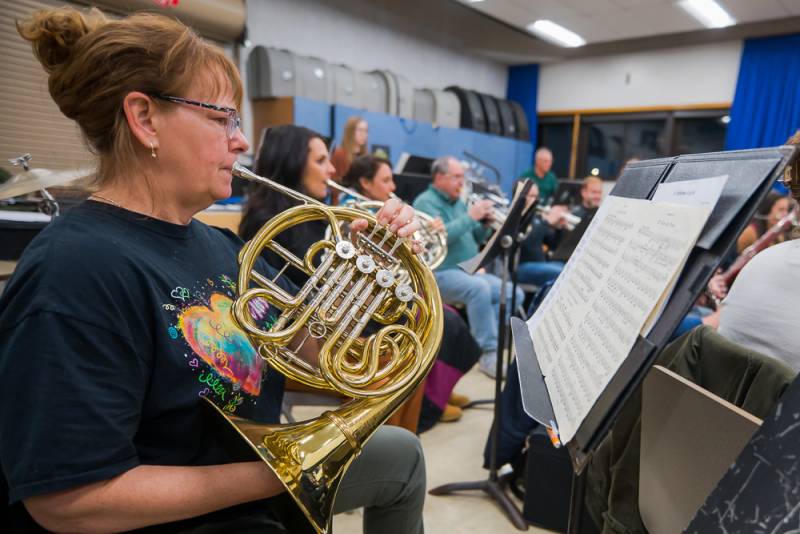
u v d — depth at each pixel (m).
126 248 0.64
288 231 1.51
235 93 0.73
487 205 2.37
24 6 2.91
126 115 0.66
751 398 0.74
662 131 6.36
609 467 0.97
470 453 2.00
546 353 0.76
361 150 3.68
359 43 5.34
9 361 0.54
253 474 0.62
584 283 0.74
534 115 7.17
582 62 6.78
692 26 5.24
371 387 0.71
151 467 0.60
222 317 0.75
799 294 0.83
